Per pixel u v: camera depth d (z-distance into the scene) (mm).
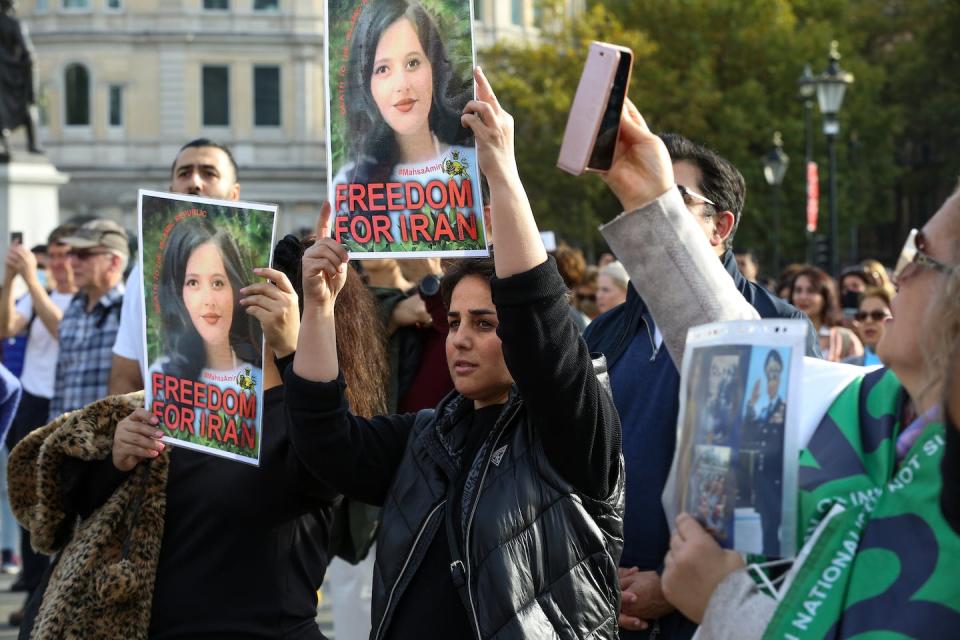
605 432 3377
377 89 3605
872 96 49062
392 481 3703
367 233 3605
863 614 2303
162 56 58312
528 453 3432
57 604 3918
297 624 4035
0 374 5965
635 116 2945
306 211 59625
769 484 2359
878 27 59625
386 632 3504
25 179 23078
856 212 47312
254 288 3916
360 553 5789
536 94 46031
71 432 4074
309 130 59438
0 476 11188
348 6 3631
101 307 8398
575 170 2803
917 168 62000
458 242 3570
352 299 4559
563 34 46656
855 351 9273
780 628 2336
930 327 2273
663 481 3992
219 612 3932
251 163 59094
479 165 3480
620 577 3945
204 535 3961
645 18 47062
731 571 2414
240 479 3971
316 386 3635
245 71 59031
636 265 2975
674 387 4043
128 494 4020
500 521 3352
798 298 9695
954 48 54625
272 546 3990
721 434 2430
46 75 58000
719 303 2922
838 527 2389
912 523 2320
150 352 4062
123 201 57969
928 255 2402
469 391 3566
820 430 2605
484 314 3557
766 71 46188
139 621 3904
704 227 4273
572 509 3373
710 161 4312
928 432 2346
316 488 3982
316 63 59438
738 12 46219
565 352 3250
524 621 3289
